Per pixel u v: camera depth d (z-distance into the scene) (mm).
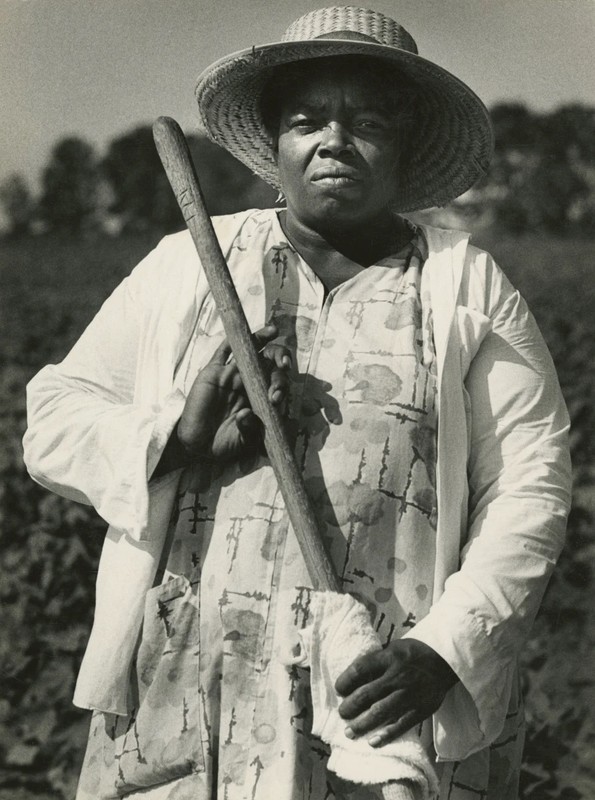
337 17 2654
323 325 2564
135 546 2535
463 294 2596
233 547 2455
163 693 2500
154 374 2615
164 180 26641
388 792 2254
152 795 2504
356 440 2461
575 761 4324
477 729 2428
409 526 2453
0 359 13570
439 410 2479
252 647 2430
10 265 23109
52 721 4594
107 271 23453
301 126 2566
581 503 6898
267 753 2398
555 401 2609
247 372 2434
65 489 2592
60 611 5086
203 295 2635
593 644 5125
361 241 2635
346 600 2314
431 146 2842
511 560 2430
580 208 26406
